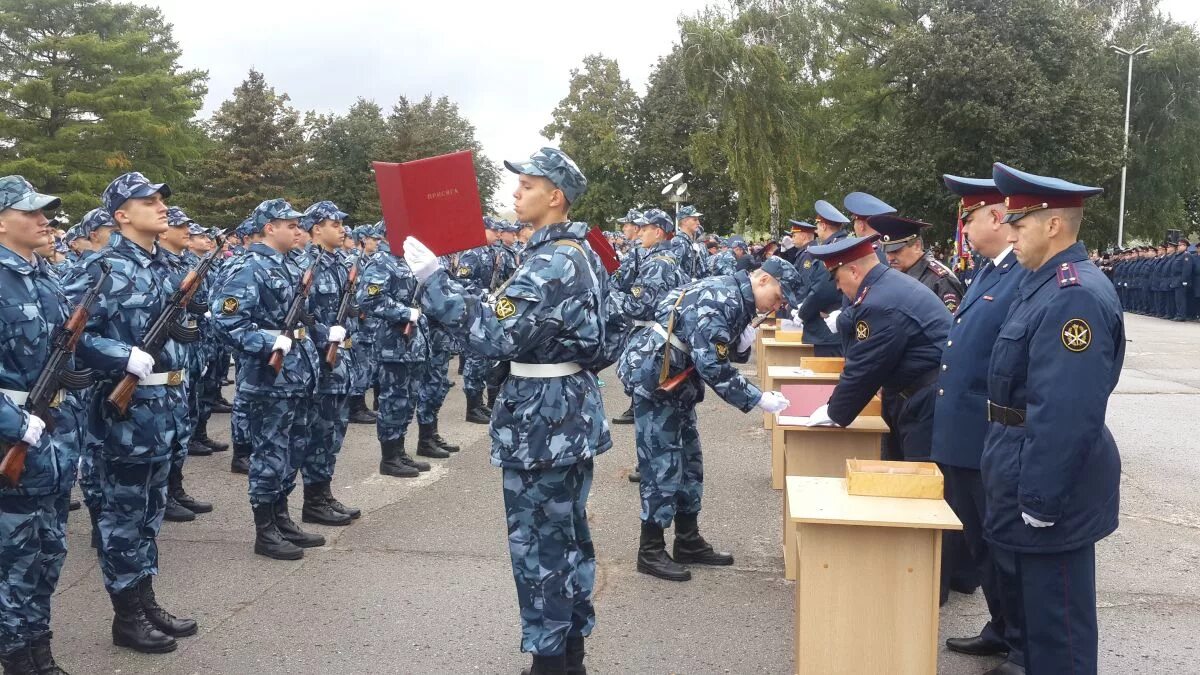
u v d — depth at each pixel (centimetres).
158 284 429
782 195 2944
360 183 4941
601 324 352
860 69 3409
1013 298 375
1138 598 467
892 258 574
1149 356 1457
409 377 717
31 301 358
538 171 340
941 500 337
